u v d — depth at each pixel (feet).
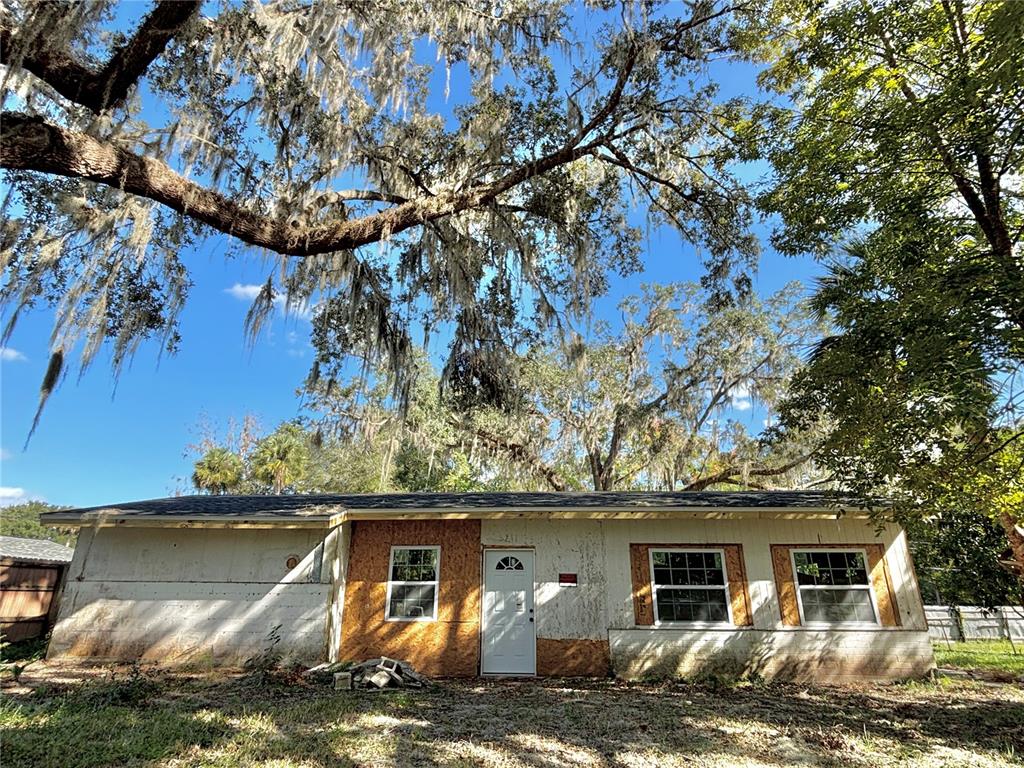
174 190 18.12
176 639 30.25
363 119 25.08
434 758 16.10
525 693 25.23
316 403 50.80
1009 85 18.48
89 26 15.83
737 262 32.60
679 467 58.34
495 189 26.08
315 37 20.21
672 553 31.73
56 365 19.03
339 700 22.30
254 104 22.80
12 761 14.21
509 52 26.50
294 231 21.26
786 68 30.17
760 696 25.22
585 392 59.16
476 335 28.32
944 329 19.17
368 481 82.64
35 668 27.86
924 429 20.04
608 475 61.52
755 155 29.01
